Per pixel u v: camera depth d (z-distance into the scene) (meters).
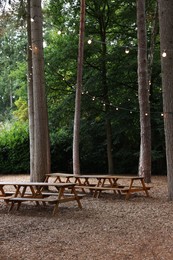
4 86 32.88
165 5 9.89
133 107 20.97
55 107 22.25
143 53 15.16
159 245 5.83
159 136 21.30
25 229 7.08
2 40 22.88
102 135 22.84
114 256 5.32
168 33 9.91
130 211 8.89
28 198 9.20
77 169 16.67
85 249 5.67
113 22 21.62
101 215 8.42
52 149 23.55
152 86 21.36
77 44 20.84
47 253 5.48
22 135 23.19
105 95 21.56
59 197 8.70
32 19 12.48
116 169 23.72
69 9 21.30
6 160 23.08
